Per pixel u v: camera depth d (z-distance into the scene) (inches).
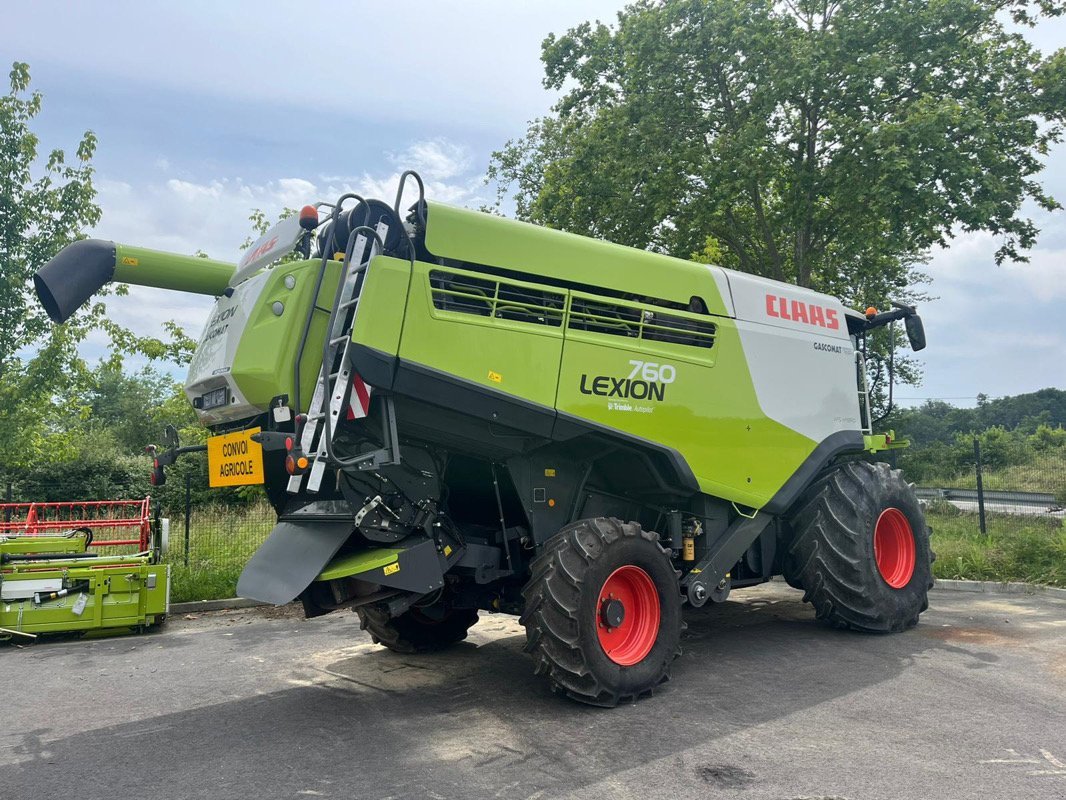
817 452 244.2
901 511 256.5
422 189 177.0
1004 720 163.9
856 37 526.3
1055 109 528.4
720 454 217.8
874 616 240.2
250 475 170.1
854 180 524.7
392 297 166.7
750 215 672.4
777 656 221.0
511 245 187.3
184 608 328.2
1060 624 261.0
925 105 487.8
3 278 445.1
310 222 175.5
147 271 189.2
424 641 234.5
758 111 539.5
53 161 465.7
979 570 356.2
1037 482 633.6
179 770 144.5
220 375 179.3
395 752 151.9
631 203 593.6
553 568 175.8
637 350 202.2
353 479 173.0
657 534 198.4
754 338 231.6
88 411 499.8
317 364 171.5
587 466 205.6
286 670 221.1
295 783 137.3
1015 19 551.8
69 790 135.7
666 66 568.4
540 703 182.4
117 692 202.5
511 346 180.9
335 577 169.2
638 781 135.0
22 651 258.4
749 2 547.2
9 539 329.1
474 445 186.1
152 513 426.6
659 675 185.9
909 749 147.8
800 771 138.0
